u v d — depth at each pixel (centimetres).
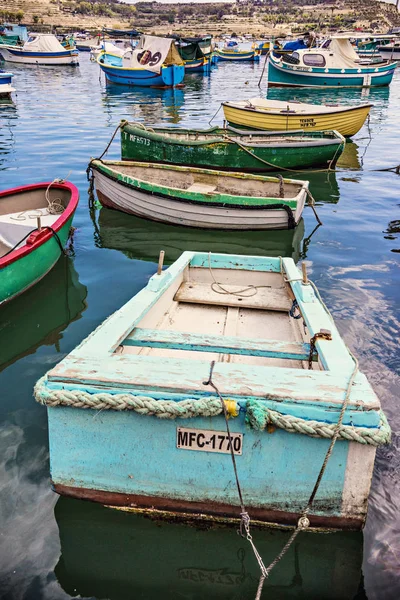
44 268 610
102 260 691
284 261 489
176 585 255
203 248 751
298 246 757
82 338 487
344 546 269
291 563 264
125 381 249
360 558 266
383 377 420
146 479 266
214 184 888
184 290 479
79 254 711
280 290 485
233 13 16112
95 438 260
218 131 1223
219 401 238
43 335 491
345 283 616
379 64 3000
